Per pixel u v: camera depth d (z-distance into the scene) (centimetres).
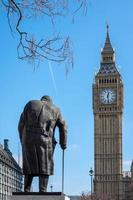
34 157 1816
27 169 1825
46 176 1833
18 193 1744
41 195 1733
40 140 1816
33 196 1730
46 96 1883
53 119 1842
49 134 1834
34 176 1845
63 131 1881
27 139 1820
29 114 1825
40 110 1827
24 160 1834
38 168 1817
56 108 1866
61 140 1881
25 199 1725
